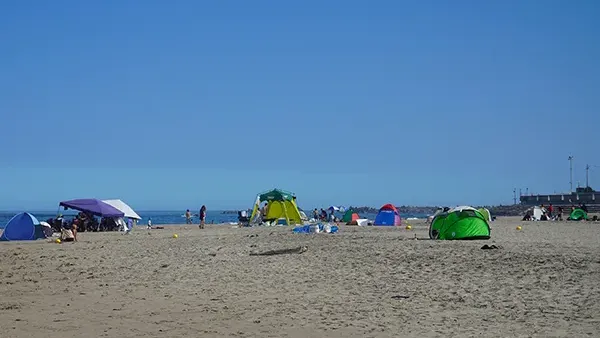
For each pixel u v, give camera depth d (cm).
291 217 6034
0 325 1211
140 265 2253
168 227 6025
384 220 5775
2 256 2727
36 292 1670
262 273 1911
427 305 1334
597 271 1677
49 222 4809
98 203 5181
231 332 1129
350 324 1172
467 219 3125
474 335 1055
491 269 1773
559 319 1148
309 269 1962
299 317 1248
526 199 16525
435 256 2141
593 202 14650
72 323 1227
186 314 1306
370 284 1639
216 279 1823
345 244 2783
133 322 1231
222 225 6469
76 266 2286
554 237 3372
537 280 1566
